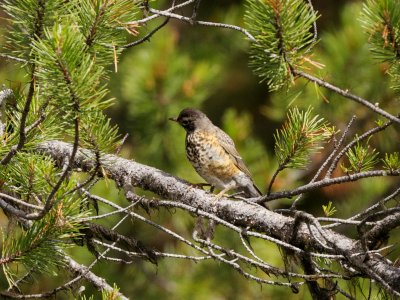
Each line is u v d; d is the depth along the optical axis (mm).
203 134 12992
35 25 7285
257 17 7645
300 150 9039
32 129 7785
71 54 6766
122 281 16078
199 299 15945
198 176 15812
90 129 8062
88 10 7402
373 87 15055
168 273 16297
